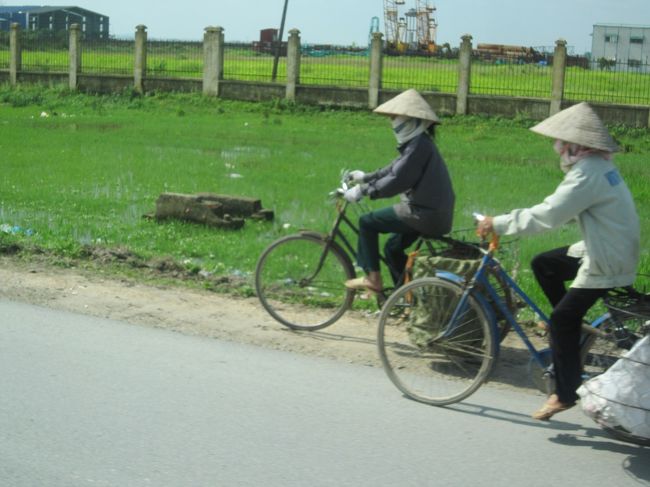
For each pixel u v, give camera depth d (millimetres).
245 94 38469
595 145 5910
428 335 7078
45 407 6352
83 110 36406
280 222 13633
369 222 7941
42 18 103562
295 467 5551
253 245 11883
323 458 5695
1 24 102438
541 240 12383
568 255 6594
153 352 7656
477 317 6863
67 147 22875
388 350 7801
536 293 9391
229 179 17875
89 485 5207
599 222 5965
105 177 17625
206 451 5730
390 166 7836
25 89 41156
